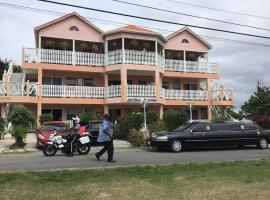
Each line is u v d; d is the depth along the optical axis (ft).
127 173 39.73
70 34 113.39
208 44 135.23
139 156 59.93
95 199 28.78
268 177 37.86
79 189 32.14
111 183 34.60
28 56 106.11
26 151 72.49
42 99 103.86
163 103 117.60
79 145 62.44
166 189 32.22
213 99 129.29
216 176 38.27
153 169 42.37
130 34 112.88
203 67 131.44
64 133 65.87
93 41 116.16
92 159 55.62
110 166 46.09
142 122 94.68
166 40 123.03
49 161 53.16
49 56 107.86
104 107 114.11
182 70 127.75
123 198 29.09
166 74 124.88
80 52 112.16
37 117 99.91
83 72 115.34
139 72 117.60
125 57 111.14
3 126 87.66
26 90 100.48
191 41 133.49
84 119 98.73
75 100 108.78
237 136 72.33
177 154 63.67
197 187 33.04
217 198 29.27
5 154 67.41
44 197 29.37
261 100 139.33
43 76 112.27
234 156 60.03
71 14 113.09
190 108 121.39
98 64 114.42
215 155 61.67
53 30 111.55
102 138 52.44
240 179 36.70
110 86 112.37
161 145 67.97
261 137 74.43
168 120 93.50
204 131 70.33
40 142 75.46
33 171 40.55
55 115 111.24
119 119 101.24
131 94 110.11
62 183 34.53
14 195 30.01
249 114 139.33
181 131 70.18
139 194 30.40
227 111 139.85
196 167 44.16
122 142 88.58
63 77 114.42
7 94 98.12
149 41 118.32
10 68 115.96
